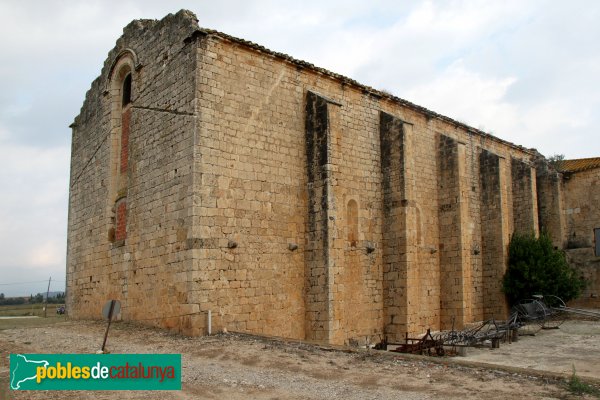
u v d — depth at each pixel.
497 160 31.00
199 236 18.31
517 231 34.16
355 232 23.62
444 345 19.28
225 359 14.64
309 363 14.14
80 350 16.03
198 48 19.39
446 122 29.81
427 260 27.23
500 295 30.16
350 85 24.31
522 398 10.93
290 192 21.34
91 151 27.78
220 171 19.27
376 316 23.92
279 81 21.67
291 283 20.84
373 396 11.12
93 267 26.02
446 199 28.25
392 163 24.89
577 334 24.25
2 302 92.88
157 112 21.48
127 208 22.88
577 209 36.12
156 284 20.12
